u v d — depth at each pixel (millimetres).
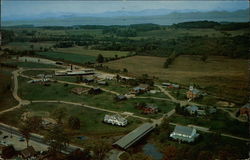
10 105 143125
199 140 101562
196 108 130500
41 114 128375
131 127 114812
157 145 99938
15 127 115562
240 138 101188
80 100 150500
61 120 121250
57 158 87625
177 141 101375
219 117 122750
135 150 96000
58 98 154125
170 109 135875
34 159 87188
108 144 97125
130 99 152125
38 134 108438
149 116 126938
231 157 84438
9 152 91000
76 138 105000
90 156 89250
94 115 128125
